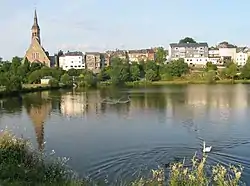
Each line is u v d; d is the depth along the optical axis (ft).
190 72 586.04
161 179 52.42
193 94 316.60
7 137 69.00
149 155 106.01
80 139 132.05
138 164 97.09
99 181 80.33
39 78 494.59
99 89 419.54
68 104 257.55
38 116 199.31
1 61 593.01
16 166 59.16
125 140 128.36
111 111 210.59
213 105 229.86
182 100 265.54
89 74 512.63
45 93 369.91
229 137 130.31
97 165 97.14
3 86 348.18
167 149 112.88
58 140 131.34
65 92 381.19
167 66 575.38
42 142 128.36
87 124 166.09
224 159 100.37
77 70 568.82
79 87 465.06
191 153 107.45
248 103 238.27
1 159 60.95
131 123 165.48
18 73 512.22
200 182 45.83
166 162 97.96
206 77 525.75
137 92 355.97
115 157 104.88
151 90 381.40
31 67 555.28
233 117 177.37
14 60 572.51
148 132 142.51
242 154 105.70
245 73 531.91
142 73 580.30
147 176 86.17
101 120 176.96
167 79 551.18
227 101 252.62
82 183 59.26
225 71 540.93
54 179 58.18
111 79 503.61
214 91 346.74
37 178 57.77
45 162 69.67
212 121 166.09
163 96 302.45
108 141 127.24
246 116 180.14
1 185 50.01
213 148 113.60
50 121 179.22
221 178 45.83
